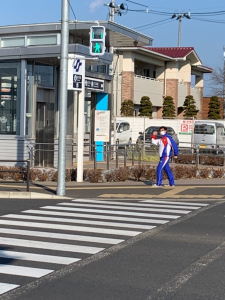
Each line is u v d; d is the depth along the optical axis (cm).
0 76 1900
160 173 1617
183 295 585
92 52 1423
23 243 842
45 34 1845
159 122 3469
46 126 1956
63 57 1362
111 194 1451
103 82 2152
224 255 776
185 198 1409
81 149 1656
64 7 1355
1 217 1080
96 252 786
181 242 862
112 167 1978
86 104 2353
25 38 1869
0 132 1911
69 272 677
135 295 584
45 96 1962
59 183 1391
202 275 667
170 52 4503
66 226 987
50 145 1945
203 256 768
